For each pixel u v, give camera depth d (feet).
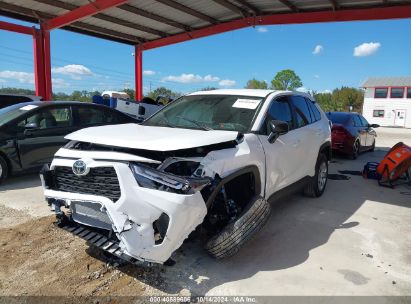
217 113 14.44
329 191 22.25
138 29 52.16
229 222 11.41
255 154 12.38
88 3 41.86
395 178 24.09
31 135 22.13
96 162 9.84
